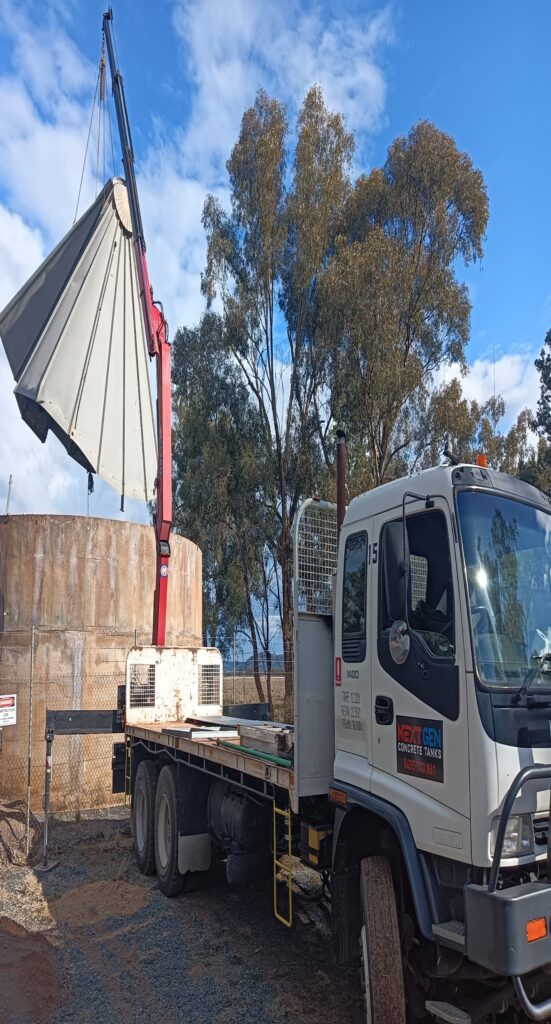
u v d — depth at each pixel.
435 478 4.11
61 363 10.20
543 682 3.79
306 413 25.72
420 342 23.78
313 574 5.38
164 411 10.32
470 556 3.83
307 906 6.64
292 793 4.95
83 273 10.59
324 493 24.48
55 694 11.89
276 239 25.20
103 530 12.56
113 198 10.79
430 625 3.93
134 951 5.76
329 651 5.22
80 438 10.22
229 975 5.27
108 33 10.82
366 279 21.81
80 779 11.75
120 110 10.72
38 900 7.09
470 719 3.56
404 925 4.07
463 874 3.59
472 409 24.44
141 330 11.20
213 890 7.26
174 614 13.53
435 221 23.33
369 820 4.49
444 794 3.67
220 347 27.14
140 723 8.95
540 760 3.60
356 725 4.54
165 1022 4.59
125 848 9.06
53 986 5.10
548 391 32.22
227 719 8.75
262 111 26.28
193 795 7.16
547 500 4.45
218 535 26.56
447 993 3.91
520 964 3.06
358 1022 4.52
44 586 12.12
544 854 3.49
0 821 9.91
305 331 25.20
